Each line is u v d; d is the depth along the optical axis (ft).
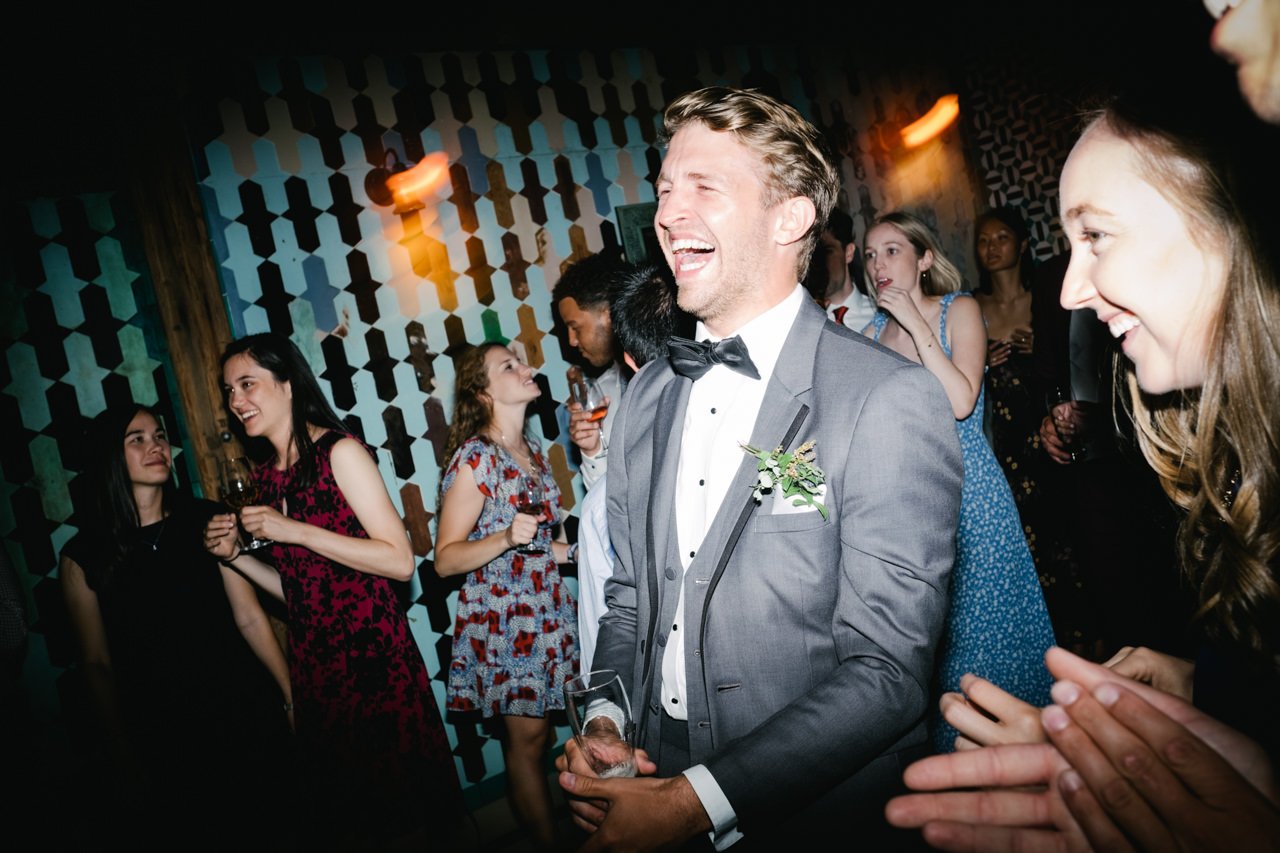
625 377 9.06
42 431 10.55
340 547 7.92
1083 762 2.08
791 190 4.43
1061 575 10.86
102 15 10.50
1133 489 9.25
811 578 4.04
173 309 10.79
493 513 9.37
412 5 12.36
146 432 8.98
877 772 4.01
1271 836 1.76
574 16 13.79
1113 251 2.60
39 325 10.59
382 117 12.47
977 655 7.28
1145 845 1.91
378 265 12.30
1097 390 9.06
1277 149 2.36
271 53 11.55
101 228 10.89
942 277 9.25
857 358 4.24
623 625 5.24
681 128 4.57
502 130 13.43
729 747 3.75
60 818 9.97
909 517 3.86
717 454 4.57
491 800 11.71
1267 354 2.50
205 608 8.91
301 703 8.20
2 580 7.47
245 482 8.55
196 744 8.75
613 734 4.30
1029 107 15.67
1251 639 2.81
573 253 13.85
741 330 4.67
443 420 12.59
